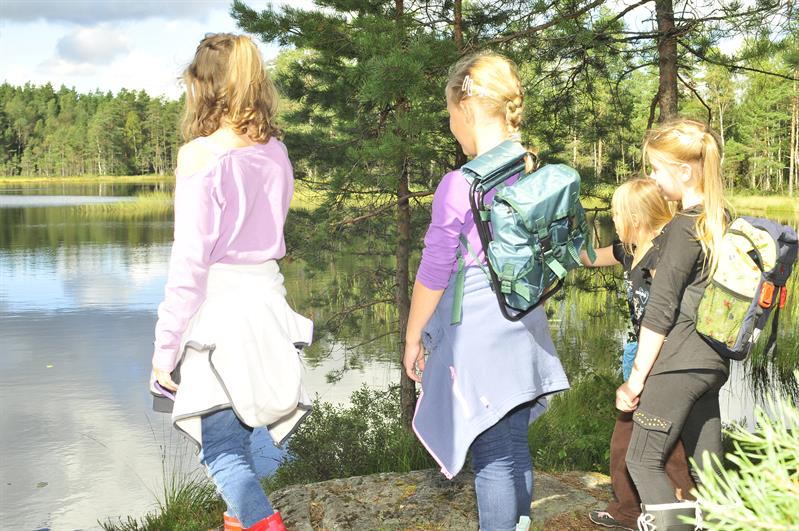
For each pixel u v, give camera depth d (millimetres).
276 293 2211
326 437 7918
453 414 2164
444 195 2146
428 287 2160
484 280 2170
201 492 7352
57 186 143125
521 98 2283
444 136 8914
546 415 8070
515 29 8680
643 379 2367
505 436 2219
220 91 2100
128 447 11719
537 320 2256
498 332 2154
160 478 10391
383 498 3307
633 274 2615
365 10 8992
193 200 1998
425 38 7523
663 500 2389
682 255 2309
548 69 9117
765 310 2277
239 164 2080
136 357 17984
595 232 9062
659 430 2369
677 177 2400
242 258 2127
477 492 2268
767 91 65562
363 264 13031
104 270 33344
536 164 2320
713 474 868
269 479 8242
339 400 12695
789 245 2270
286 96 9883
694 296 2328
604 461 6477
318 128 10000
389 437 7984
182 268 1981
